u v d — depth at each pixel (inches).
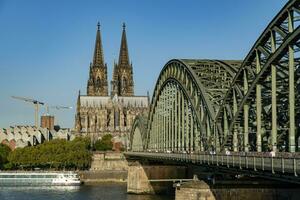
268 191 3555.6
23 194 6688.0
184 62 4510.3
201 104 4158.5
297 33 2377.0
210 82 4084.6
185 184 3661.4
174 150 5027.1
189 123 4547.2
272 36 2701.8
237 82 3289.9
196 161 3511.3
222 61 4330.7
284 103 2957.7
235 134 3243.1
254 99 3125.0
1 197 6269.7
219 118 3597.4
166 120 5684.1
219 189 3567.9
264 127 3169.3
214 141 3629.4
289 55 2468.0
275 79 2662.4
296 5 2464.3
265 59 2974.9
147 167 6638.8
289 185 3548.2
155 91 6151.6
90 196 6333.7
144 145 7544.3
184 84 4510.3
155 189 6604.3
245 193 3553.2
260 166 2276.1
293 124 2417.6
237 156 2596.0
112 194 6599.4
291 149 2410.2
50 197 6254.9
